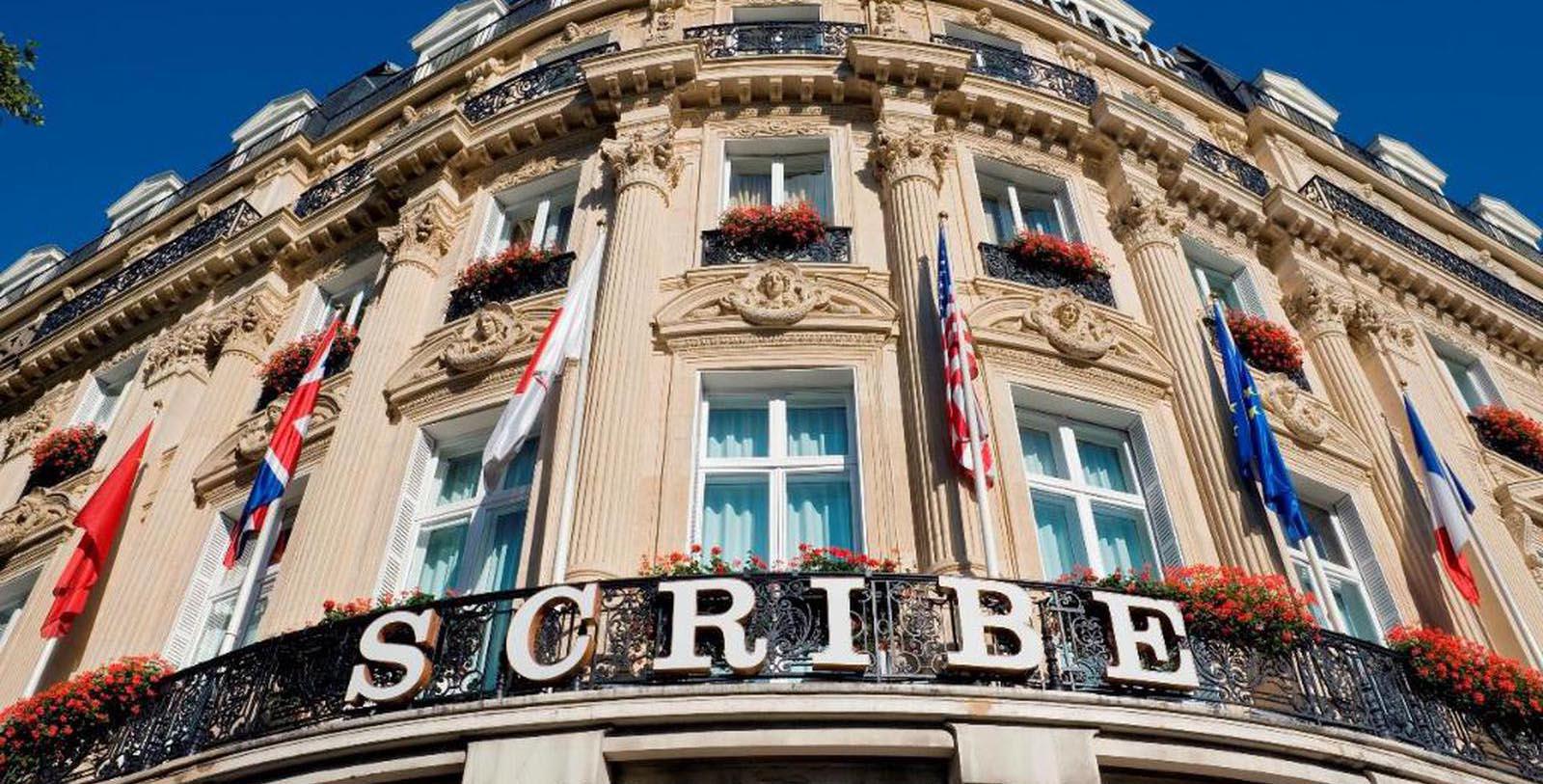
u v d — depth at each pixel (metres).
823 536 9.66
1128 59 18.09
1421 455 11.89
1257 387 12.51
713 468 10.05
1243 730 7.41
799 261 11.77
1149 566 10.25
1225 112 18.70
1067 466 10.80
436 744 7.27
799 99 13.96
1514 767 8.55
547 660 7.45
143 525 12.94
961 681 7.38
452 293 12.98
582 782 6.79
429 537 10.73
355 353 13.05
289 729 7.72
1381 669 8.64
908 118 13.55
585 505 9.17
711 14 16.25
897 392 10.44
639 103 13.78
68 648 11.72
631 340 10.60
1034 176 14.11
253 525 10.48
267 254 16.09
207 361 15.27
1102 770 7.39
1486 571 11.02
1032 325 11.42
